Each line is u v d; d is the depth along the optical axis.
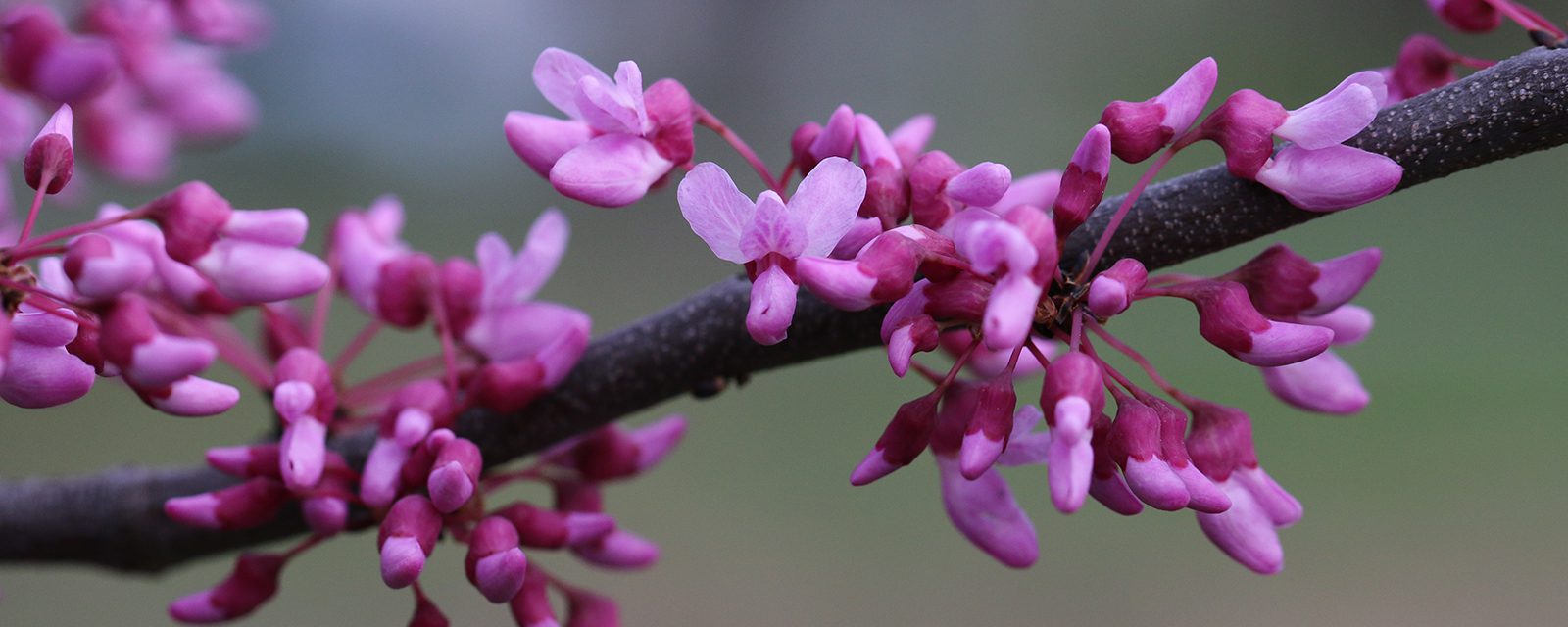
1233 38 0.71
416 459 0.24
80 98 0.28
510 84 0.67
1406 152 0.23
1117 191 0.56
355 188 0.64
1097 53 0.71
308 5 0.63
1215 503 0.22
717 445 0.54
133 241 0.25
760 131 0.71
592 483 0.26
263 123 0.63
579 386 0.25
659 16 0.71
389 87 0.65
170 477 0.27
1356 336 0.24
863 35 0.72
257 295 0.23
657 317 0.25
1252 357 0.23
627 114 0.23
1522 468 0.50
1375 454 0.52
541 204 0.65
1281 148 0.23
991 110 0.69
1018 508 0.23
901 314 0.22
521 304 0.26
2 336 0.22
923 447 0.23
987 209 0.22
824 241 0.22
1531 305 0.57
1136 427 0.22
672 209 0.65
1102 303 0.22
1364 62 0.68
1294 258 0.24
